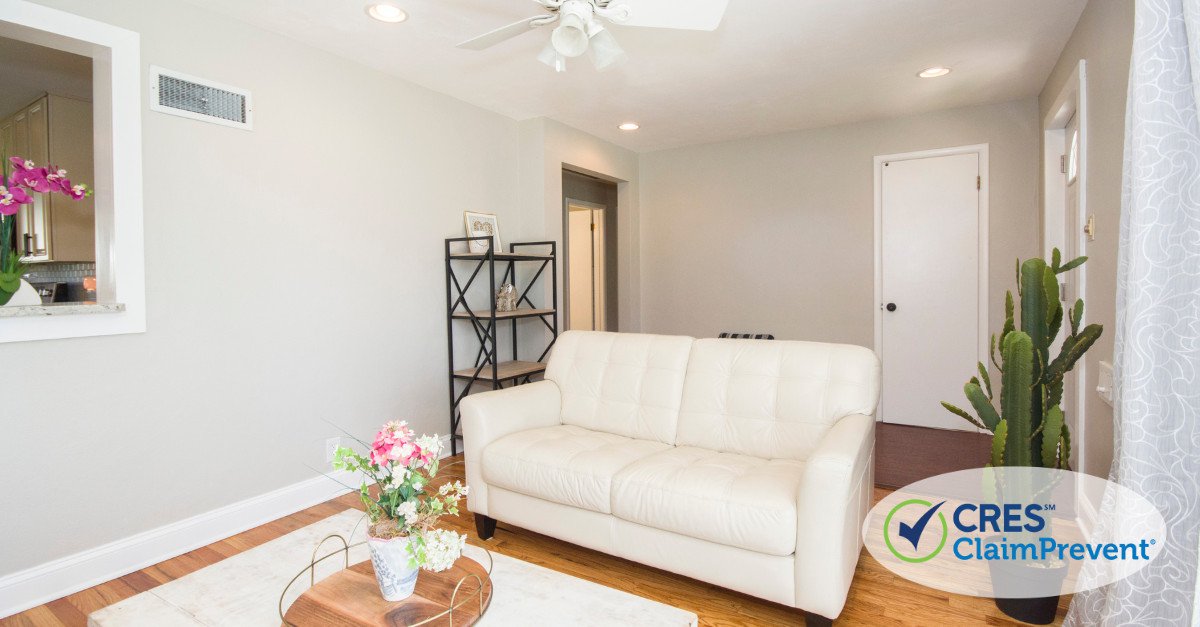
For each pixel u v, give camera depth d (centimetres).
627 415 266
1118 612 142
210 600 154
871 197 439
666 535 199
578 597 149
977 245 406
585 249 588
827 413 222
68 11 204
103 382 216
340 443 302
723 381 250
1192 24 123
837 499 167
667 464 213
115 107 216
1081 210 249
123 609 150
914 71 330
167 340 234
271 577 167
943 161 413
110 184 219
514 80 338
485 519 249
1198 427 133
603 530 213
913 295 429
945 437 403
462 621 130
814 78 340
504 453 235
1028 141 384
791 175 469
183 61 237
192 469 243
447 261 359
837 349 234
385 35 274
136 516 226
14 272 202
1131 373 140
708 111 406
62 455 207
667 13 189
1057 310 176
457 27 266
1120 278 154
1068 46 284
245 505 260
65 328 204
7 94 349
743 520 179
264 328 267
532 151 418
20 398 197
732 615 193
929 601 197
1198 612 118
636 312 541
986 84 354
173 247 234
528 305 426
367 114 313
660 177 532
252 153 261
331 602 139
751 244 490
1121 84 202
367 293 315
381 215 322
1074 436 273
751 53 300
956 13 257
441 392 364
